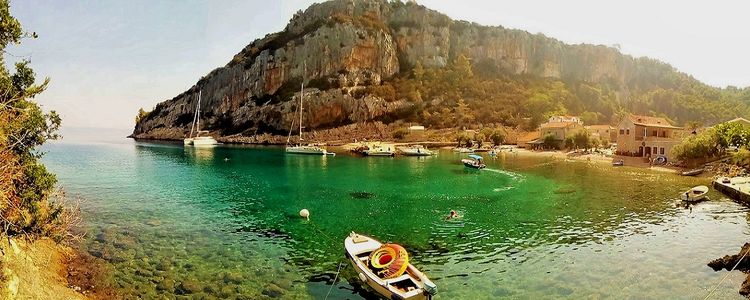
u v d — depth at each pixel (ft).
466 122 528.63
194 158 316.81
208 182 186.60
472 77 649.20
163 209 126.62
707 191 152.35
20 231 62.75
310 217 119.96
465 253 89.10
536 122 511.40
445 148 418.10
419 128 503.20
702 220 116.67
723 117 626.64
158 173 218.38
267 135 552.82
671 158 252.83
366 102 556.92
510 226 110.83
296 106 552.82
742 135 216.13
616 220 117.08
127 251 84.58
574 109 615.98
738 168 192.75
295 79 627.05
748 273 75.05
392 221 116.06
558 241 97.40
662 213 125.39
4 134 60.18
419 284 67.00
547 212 127.65
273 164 272.10
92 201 136.87
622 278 74.90
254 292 67.92
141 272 74.02
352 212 127.03
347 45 629.92
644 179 198.08
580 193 160.45
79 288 65.41
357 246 84.79
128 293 65.57
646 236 101.04
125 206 129.49
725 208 131.54
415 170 237.66
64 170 227.20
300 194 157.48
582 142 358.84
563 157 314.76
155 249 87.04
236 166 258.16
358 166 260.83
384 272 70.79
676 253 88.38
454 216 120.37
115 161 286.46
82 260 77.51
